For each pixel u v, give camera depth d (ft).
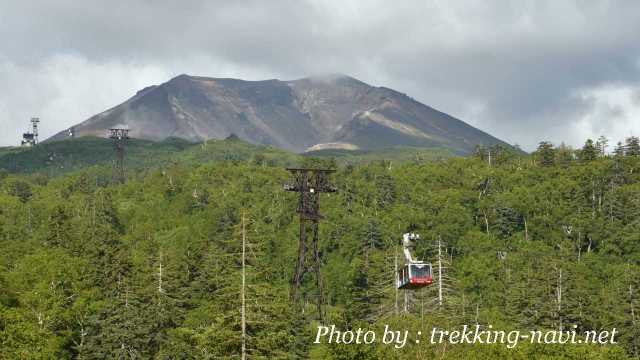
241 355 271.08
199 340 292.81
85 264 450.71
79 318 368.48
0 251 540.93
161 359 315.37
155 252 603.67
